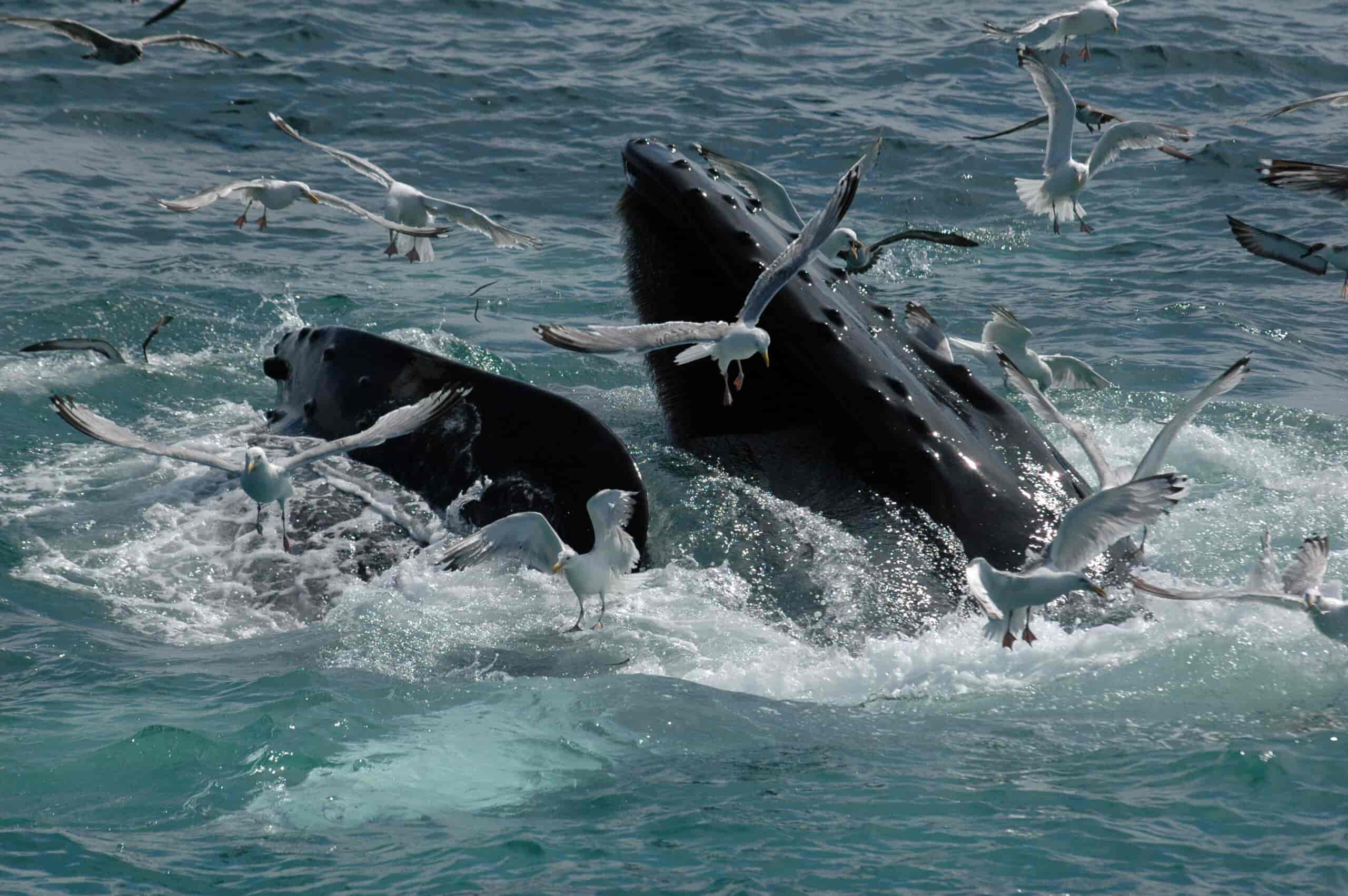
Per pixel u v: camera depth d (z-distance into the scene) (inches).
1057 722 1152.8
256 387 2145.7
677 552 1424.7
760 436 1553.9
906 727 1150.3
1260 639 1283.2
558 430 1427.2
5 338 2283.5
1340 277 2913.4
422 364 1518.2
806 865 938.7
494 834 986.1
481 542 1230.9
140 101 4018.2
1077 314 2655.0
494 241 1621.6
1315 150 3868.1
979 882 919.0
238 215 3223.4
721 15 5226.4
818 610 1315.2
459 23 4975.4
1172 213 3380.9
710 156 1802.4
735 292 1556.3
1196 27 5236.2
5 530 1563.7
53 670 1263.5
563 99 4195.4
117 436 1079.0
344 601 1400.1
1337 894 901.2
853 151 3823.8
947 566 1330.0
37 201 3169.3
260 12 4886.8
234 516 1556.3
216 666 1280.8
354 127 3914.9
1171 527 1616.6
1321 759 1079.0
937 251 3110.2
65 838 978.1
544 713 1176.2
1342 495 1723.7
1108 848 957.8
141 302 2502.5
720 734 1138.0
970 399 1493.6
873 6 5511.8
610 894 906.7
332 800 1035.9
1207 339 2519.7
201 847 971.9
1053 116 1882.4
